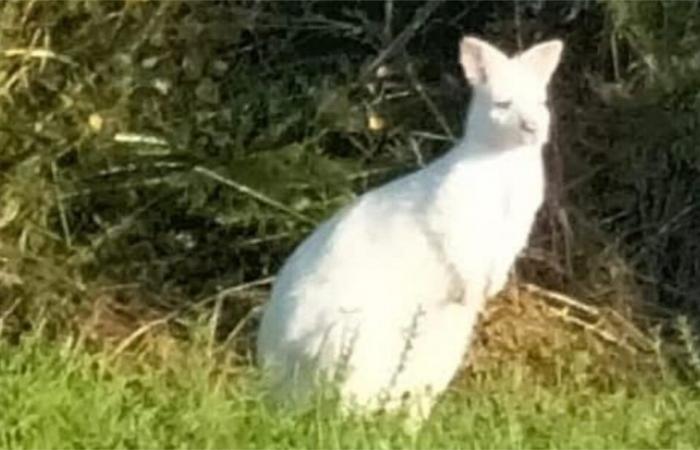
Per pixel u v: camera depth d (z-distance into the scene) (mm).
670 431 7902
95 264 10719
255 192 10656
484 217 8234
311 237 8758
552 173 10953
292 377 8320
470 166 8250
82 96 10922
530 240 10867
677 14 10641
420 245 8305
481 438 7602
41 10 10953
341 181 10672
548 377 10109
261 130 10953
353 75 11289
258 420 7523
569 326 10539
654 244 10930
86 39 10961
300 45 11352
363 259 8367
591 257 10867
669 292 10883
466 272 8273
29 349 8578
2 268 10500
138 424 7465
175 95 11008
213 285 10758
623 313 10711
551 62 8227
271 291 9703
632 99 10797
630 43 10719
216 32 11094
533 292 10656
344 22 11469
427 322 8328
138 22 11008
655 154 10922
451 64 11398
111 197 10859
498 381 9625
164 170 10828
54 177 10836
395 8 11484
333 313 8312
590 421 8031
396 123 11047
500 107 8141
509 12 11461
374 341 8289
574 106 11039
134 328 10477
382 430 7566
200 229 10859
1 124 10828
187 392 7965
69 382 8109
